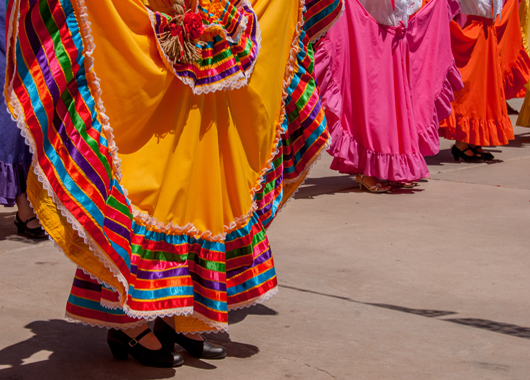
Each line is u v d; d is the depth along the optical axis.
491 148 8.91
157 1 2.53
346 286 3.66
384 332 3.03
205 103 2.62
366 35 5.93
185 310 2.52
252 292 2.83
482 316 3.23
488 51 7.75
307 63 3.26
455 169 7.43
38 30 2.25
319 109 3.26
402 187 6.43
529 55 8.95
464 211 5.46
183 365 2.67
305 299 3.46
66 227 2.30
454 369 2.62
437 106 6.74
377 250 4.34
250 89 2.75
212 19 2.58
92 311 2.53
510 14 8.62
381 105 6.04
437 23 6.54
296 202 5.83
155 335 2.77
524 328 3.08
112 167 2.40
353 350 2.82
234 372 2.59
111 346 2.67
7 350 2.76
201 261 2.63
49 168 2.22
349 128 6.04
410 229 4.88
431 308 3.34
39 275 3.80
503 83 8.77
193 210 2.63
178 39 2.43
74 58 2.31
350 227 4.94
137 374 2.57
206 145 2.63
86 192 2.28
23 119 2.17
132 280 2.43
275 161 3.11
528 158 8.14
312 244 4.48
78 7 2.30
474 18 7.60
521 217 5.25
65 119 2.29
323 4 3.29
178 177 2.55
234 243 2.79
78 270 2.53
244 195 2.79
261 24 2.82
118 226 2.36
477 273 3.88
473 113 7.66
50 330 3.01
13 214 5.47
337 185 6.62
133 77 2.41
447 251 4.32
